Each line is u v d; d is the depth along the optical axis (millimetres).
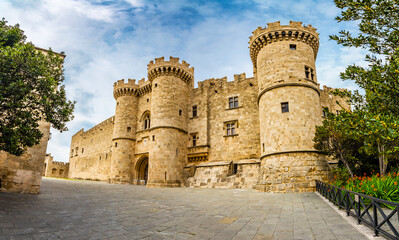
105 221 9070
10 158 15000
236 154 29312
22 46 10227
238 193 19156
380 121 6824
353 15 8312
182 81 34125
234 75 32344
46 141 16453
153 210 11656
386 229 6926
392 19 7816
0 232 6910
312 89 23000
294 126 21250
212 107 32812
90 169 51688
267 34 24641
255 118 29531
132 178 36812
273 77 23484
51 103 11289
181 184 29781
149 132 34344
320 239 6492
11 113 10664
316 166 19969
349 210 8797
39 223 8234
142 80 39969
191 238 7109
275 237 6965
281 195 16859
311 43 25031
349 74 8719
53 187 20141
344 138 15602
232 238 7035
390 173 13609
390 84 7719
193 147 32094
